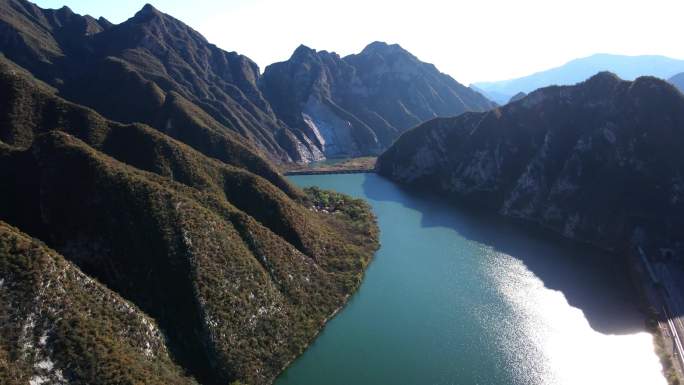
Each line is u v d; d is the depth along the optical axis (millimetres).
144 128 114000
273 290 75062
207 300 65312
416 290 89438
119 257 71062
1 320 48469
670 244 100875
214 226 77500
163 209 75125
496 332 74875
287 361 66375
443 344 71500
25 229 76125
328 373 64688
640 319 78688
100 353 50812
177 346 61875
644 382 62812
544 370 65500
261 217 99188
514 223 132500
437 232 125125
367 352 69438
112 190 77250
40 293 51844
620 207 112250
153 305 66000
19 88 121625
